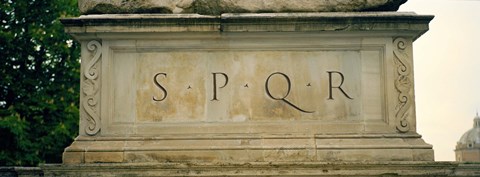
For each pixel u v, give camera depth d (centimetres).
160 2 789
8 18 2023
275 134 757
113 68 779
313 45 775
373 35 772
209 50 779
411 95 768
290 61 777
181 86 775
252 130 762
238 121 766
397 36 775
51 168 723
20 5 2005
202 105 771
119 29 767
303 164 715
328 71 775
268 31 764
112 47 778
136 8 789
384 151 742
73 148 749
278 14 762
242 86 773
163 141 755
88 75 774
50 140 1988
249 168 717
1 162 1894
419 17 763
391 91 766
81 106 771
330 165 715
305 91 773
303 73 775
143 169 718
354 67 776
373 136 753
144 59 780
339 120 768
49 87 2058
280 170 718
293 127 762
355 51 779
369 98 770
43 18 2044
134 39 777
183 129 764
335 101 771
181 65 778
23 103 2008
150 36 773
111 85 776
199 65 778
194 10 790
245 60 777
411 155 741
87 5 796
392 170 718
